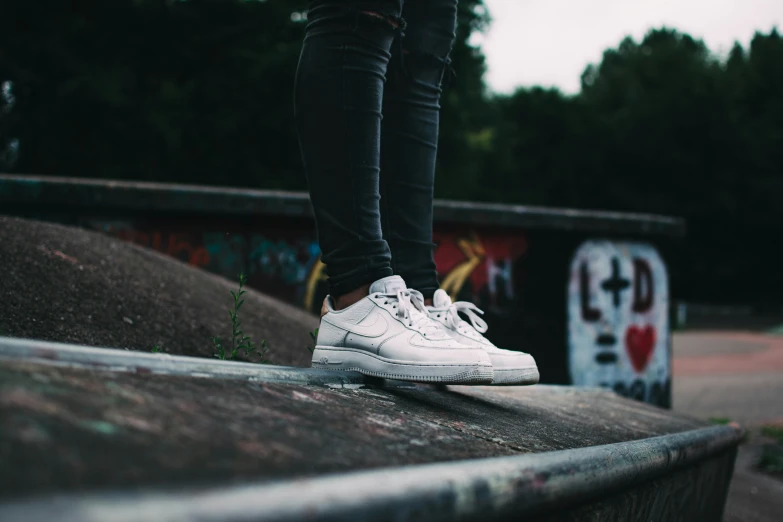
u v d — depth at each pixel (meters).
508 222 4.88
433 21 1.66
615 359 5.30
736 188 31.38
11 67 12.73
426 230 1.69
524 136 32.16
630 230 5.30
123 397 0.71
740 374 9.62
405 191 1.66
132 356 0.84
